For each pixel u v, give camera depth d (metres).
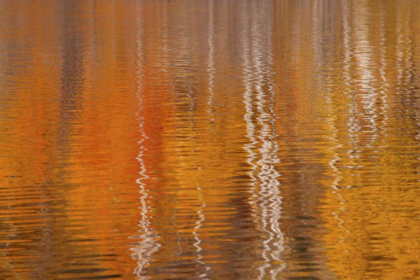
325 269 11.70
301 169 16.47
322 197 14.75
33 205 14.24
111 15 54.56
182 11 58.84
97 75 27.80
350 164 16.80
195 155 17.44
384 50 34.88
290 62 31.20
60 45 36.38
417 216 13.76
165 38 39.62
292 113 21.70
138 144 18.34
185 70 29.02
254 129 19.86
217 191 15.08
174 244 12.54
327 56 32.97
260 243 12.58
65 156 17.33
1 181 15.55
